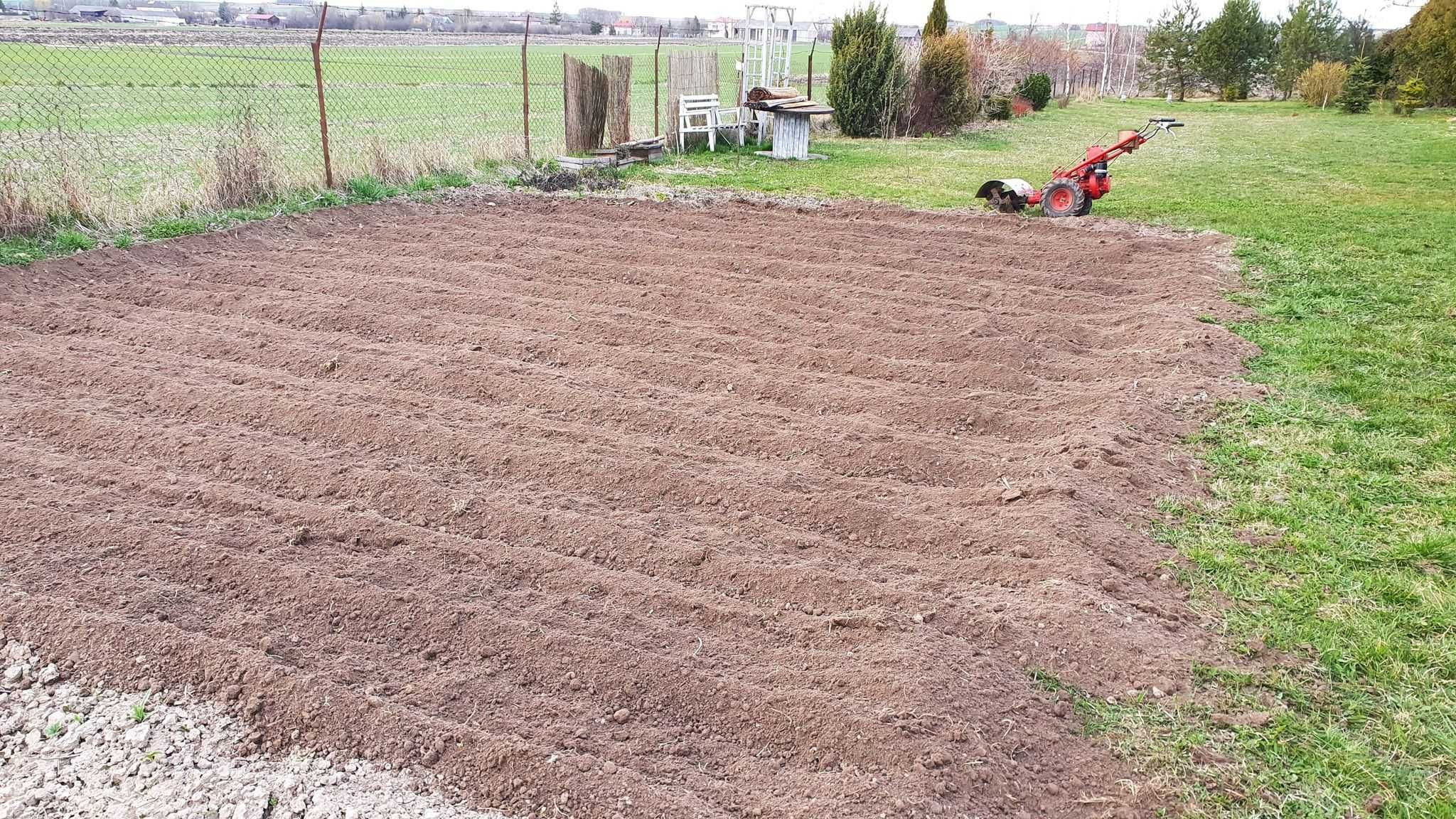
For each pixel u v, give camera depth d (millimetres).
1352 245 9758
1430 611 3834
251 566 3863
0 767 2906
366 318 6781
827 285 8164
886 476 4992
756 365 6367
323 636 3533
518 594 3842
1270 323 7395
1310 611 3867
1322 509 4637
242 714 3146
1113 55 42156
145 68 21047
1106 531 4395
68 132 10359
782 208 11438
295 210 9547
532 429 5270
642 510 4555
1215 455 5230
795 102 16219
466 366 6035
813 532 4422
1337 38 35344
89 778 2873
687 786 2973
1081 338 7105
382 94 21203
